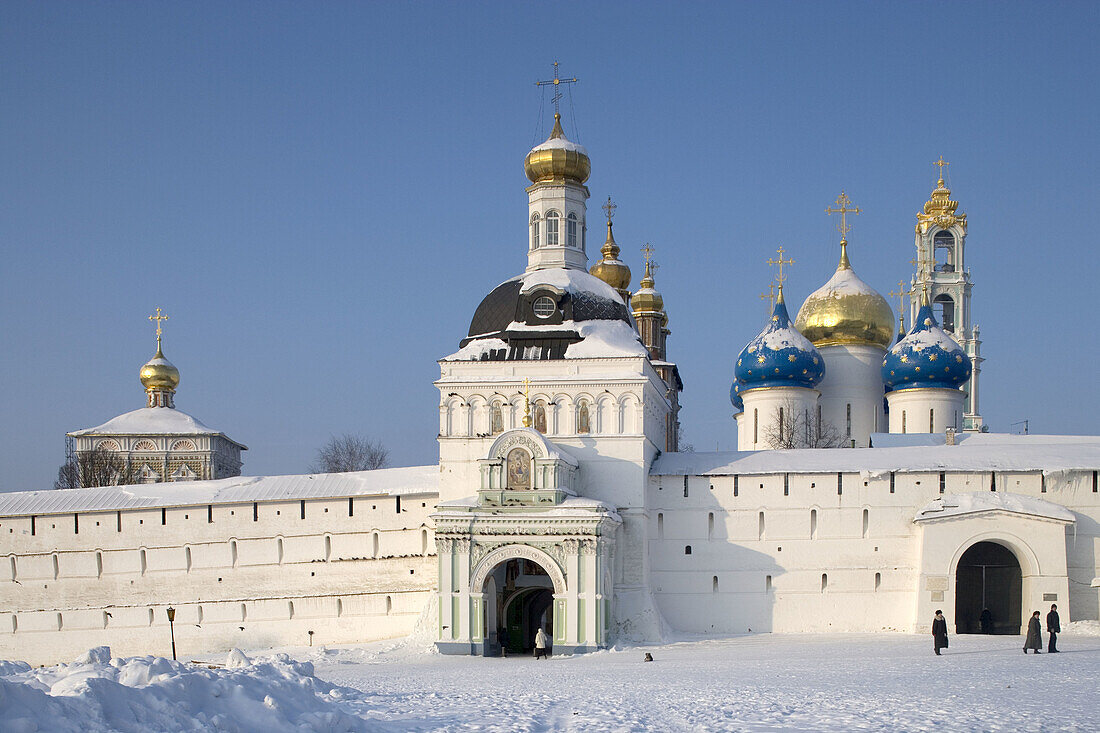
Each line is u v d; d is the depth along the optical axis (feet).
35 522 312.50
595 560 249.55
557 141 310.65
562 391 276.41
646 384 274.98
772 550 272.72
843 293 358.43
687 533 276.62
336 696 124.16
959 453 274.36
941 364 333.01
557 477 255.29
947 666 168.76
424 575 282.56
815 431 338.75
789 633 267.80
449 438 279.28
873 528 269.23
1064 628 250.16
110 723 86.17
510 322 290.76
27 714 81.56
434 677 178.09
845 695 128.06
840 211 369.91
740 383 355.15
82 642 305.73
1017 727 102.22
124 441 484.74
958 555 258.98
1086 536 261.85
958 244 481.87
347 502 290.76
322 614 289.33
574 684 152.76
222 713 95.25
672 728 104.78
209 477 483.51
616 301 297.74
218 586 297.74
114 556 306.35
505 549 252.42
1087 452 272.10
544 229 309.22
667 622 273.54
